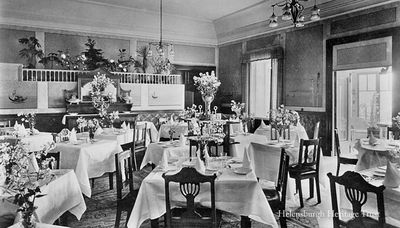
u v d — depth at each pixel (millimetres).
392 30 7047
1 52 9281
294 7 6051
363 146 5359
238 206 3203
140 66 11094
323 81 8750
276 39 10297
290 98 9805
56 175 3365
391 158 4754
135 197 3602
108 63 10180
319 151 4984
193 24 12078
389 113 8547
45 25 9820
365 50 7633
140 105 10711
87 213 4504
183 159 4227
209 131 4750
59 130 9242
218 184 3195
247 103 11547
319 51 8844
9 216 2648
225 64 12703
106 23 10703
